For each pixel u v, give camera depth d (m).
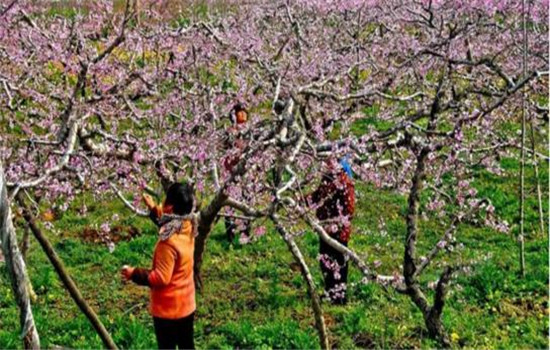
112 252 9.59
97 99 8.06
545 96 12.20
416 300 6.70
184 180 8.53
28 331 4.50
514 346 6.89
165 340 6.06
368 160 7.84
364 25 15.52
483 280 8.22
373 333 7.19
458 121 7.02
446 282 6.52
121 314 7.81
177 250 5.86
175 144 9.02
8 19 9.99
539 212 10.28
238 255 9.49
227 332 7.31
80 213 11.03
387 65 12.05
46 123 8.85
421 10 14.48
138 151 7.86
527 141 12.48
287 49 13.19
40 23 12.30
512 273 8.53
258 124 8.17
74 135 6.94
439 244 6.68
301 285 8.48
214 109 8.88
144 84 9.60
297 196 7.54
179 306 5.97
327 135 9.23
